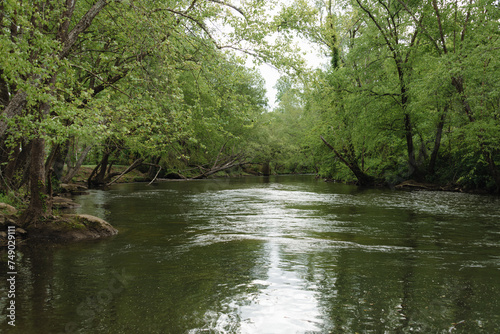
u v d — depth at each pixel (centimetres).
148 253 676
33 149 832
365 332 346
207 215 1182
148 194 1953
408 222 1032
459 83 1786
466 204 1485
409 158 2416
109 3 895
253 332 348
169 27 891
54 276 534
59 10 788
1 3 583
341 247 718
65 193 1898
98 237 830
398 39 2241
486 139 1730
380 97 2225
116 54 1104
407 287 473
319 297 439
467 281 497
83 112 652
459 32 2000
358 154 2806
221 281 504
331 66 2598
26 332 347
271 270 557
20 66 555
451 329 351
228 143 3712
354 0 2269
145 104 911
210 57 1016
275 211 1281
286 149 4784
